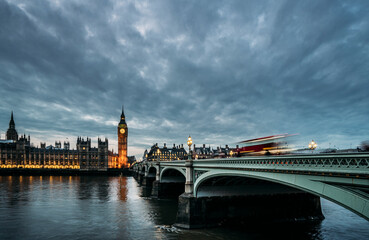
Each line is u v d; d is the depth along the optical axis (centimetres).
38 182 12306
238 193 3947
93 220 4422
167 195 7019
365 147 2183
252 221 3909
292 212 4072
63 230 3859
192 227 3719
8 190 8694
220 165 3303
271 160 2430
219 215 3853
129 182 12850
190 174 4084
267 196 4022
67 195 7494
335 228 3712
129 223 4197
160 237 3456
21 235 3641
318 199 4222
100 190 8850
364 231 3591
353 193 1661
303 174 2053
